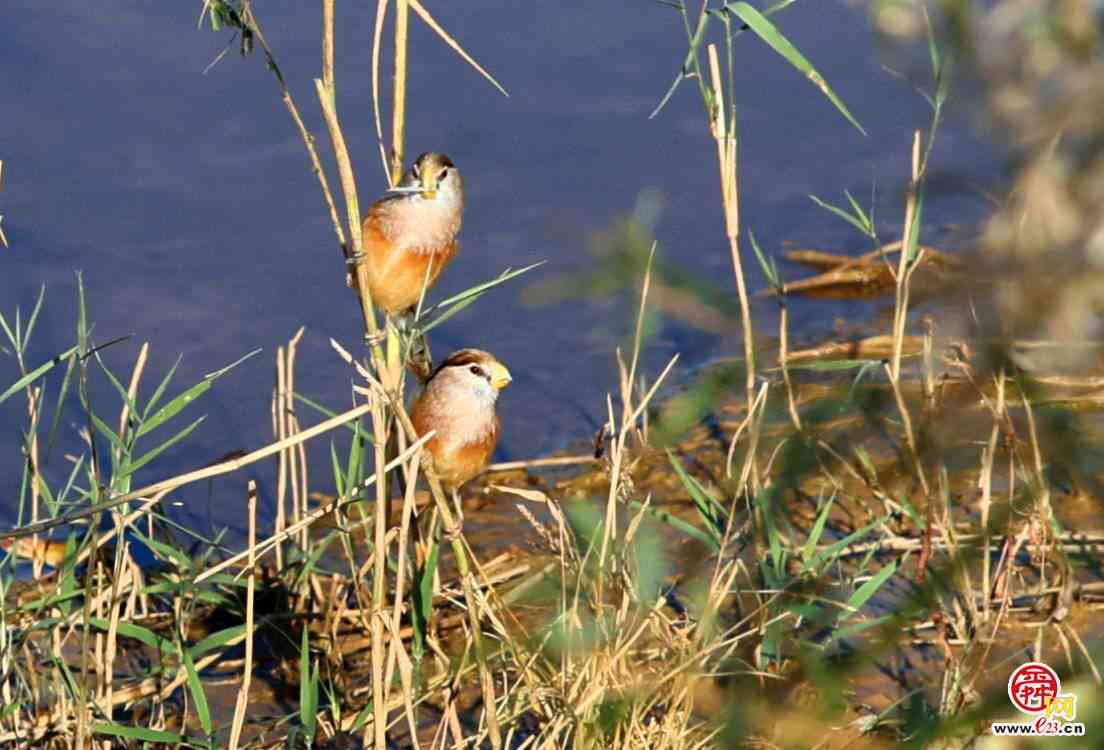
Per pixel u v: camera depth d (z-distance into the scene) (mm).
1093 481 10297
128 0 19250
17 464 12008
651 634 8852
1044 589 9234
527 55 18828
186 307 14234
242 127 17203
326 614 9719
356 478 8273
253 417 12914
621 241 14727
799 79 18594
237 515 11602
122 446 8141
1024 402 8898
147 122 17141
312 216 15766
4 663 8141
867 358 12961
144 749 8000
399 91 8172
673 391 13070
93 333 13734
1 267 14523
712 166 16938
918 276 13953
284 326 14086
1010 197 5539
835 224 15781
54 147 16547
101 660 8438
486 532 11195
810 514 10703
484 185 16328
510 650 8359
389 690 8008
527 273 14828
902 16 5980
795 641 8992
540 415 12961
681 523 9367
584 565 8477
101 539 9000
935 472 10109
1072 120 5195
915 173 9445
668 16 19766
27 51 18141
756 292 14609
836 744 8148
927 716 8070
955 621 9055
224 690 9289
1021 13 5191
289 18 19078
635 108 17906
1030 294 5512
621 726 7758
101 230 15273
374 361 7383
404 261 8914
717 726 8156
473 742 8211
